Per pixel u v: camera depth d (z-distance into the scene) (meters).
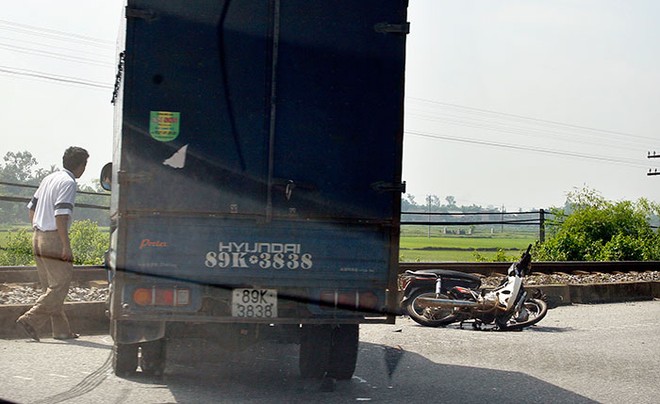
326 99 7.29
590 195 32.16
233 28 7.15
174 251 7.04
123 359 7.90
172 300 7.02
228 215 7.11
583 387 8.34
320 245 7.25
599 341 11.55
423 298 12.66
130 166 7.00
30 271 13.88
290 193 7.17
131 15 6.99
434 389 8.01
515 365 9.52
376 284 7.34
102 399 7.01
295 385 7.98
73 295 12.35
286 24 7.25
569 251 30.44
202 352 8.93
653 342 11.54
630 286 18.39
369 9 7.38
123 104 7.01
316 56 7.28
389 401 7.40
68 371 8.16
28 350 9.26
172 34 7.06
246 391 7.60
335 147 7.30
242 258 7.12
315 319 7.22
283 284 7.19
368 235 7.34
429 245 66.44
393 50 7.40
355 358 8.04
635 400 7.80
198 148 7.08
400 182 7.37
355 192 7.32
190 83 7.07
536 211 30.89
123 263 6.98
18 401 6.81
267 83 7.18
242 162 7.14
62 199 9.80
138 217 7.00
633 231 32.12
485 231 116.81
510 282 12.63
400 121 7.39
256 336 7.65
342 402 7.28
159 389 7.50
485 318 12.54
